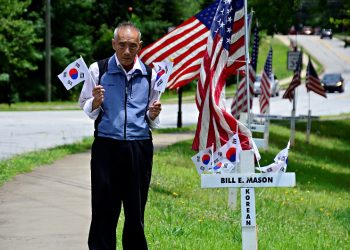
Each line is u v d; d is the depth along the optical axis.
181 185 20.31
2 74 69.62
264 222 15.88
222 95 12.38
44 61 77.62
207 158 10.36
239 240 13.12
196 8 90.00
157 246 12.12
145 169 10.02
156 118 9.96
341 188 27.30
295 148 38.06
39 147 29.31
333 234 15.39
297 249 12.95
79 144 30.16
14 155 25.64
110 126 9.84
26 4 67.69
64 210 15.62
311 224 16.69
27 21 71.25
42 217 14.82
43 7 77.06
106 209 9.91
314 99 77.81
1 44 67.50
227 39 12.66
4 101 75.56
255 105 64.81
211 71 12.36
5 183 19.31
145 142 9.98
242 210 9.92
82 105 9.93
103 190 9.82
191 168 24.70
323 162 34.97
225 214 15.93
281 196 20.91
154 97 10.04
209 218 15.20
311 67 39.94
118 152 9.85
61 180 20.03
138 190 9.95
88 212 15.43
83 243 12.55
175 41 18.47
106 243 9.94
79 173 21.58
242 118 22.20
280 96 81.75
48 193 17.84
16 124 41.84
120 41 9.83
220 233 13.64
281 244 13.15
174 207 16.22
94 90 9.67
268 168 9.84
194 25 18.34
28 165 22.69
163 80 9.96
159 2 88.19
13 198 17.03
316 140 43.97
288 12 42.59
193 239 12.87
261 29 43.88
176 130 40.69
